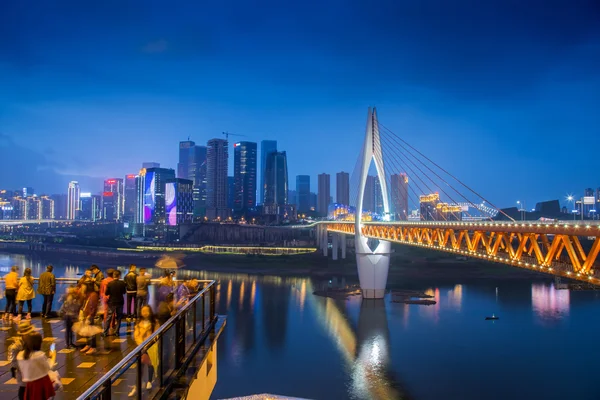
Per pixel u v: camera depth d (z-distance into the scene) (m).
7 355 11.82
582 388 55.31
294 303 110.69
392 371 61.97
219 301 113.25
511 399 52.75
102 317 13.81
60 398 9.24
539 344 72.94
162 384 9.34
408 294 121.75
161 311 12.04
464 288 130.62
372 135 131.62
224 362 65.81
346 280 157.88
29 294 15.75
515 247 77.62
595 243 33.94
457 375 60.28
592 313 93.75
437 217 142.75
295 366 64.06
